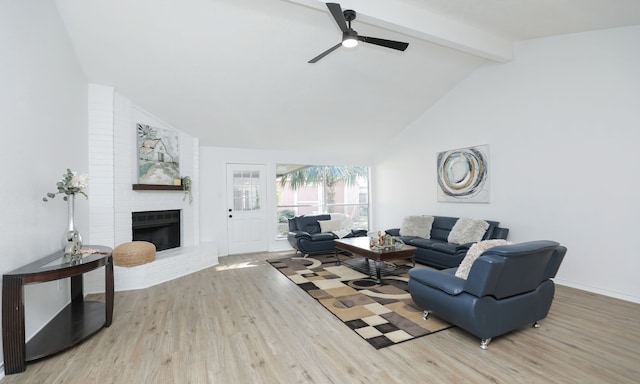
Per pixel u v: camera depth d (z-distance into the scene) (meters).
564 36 3.82
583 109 3.65
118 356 2.25
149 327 2.75
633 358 2.17
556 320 2.82
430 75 4.88
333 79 4.61
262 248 6.43
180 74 4.07
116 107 4.18
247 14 3.30
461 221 4.79
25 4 2.50
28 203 2.48
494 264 2.17
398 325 2.75
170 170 5.08
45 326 2.64
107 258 2.69
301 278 4.32
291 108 5.20
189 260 4.67
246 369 2.08
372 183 7.52
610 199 3.44
